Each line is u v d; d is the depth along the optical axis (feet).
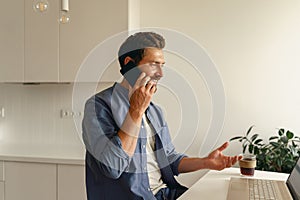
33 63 10.50
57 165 9.93
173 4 10.64
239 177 6.69
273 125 10.05
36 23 10.43
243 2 10.19
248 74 10.19
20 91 12.11
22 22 10.55
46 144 11.84
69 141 11.70
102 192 5.14
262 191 5.48
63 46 10.24
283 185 5.92
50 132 11.86
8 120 12.23
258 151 9.23
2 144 11.87
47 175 10.00
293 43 9.91
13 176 10.24
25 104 12.08
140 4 10.82
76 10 10.11
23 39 10.55
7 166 10.27
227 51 10.32
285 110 9.96
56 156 10.10
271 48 10.04
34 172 10.09
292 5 9.91
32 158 10.02
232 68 10.30
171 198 6.09
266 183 6.07
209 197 5.39
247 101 10.21
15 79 10.66
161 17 10.71
